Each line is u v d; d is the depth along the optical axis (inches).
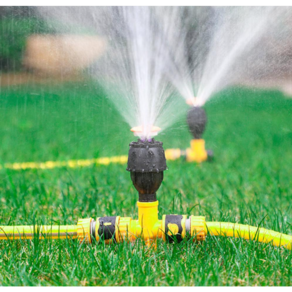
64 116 302.8
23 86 354.6
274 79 276.5
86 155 215.0
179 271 93.7
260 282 91.1
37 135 266.4
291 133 260.7
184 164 192.5
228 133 263.4
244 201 141.2
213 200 149.6
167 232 103.3
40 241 107.1
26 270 95.8
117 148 226.2
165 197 151.6
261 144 235.9
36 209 139.6
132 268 94.0
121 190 159.2
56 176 178.5
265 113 312.8
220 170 183.8
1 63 324.2
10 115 329.1
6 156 217.5
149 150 100.0
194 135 195.0
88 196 154.3
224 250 100.8
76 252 101.3
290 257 97.4
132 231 105.5
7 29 237.9
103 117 268.5
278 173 179.3
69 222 126.4
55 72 315.6
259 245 105.8
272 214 127.0
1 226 109.2
